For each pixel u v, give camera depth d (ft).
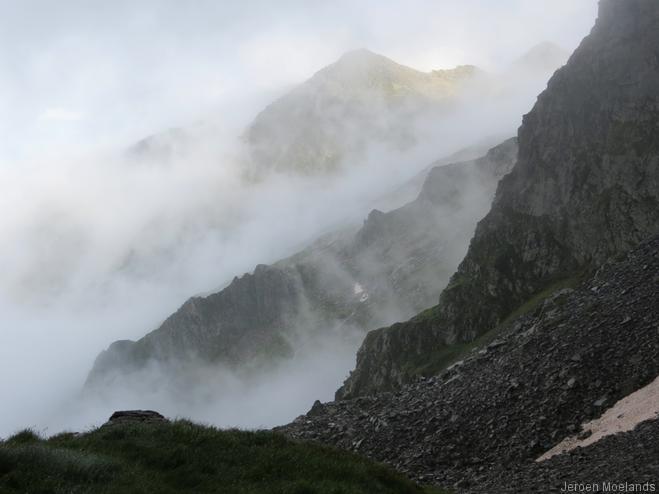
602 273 228.43
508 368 176.45
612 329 167.53
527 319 259.80
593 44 379.55
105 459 80.94
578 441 131.23
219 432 101.76
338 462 95.30
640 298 176.04
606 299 188.03
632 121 337.93
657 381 138.51
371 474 94.17
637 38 352.69
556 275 355.56
